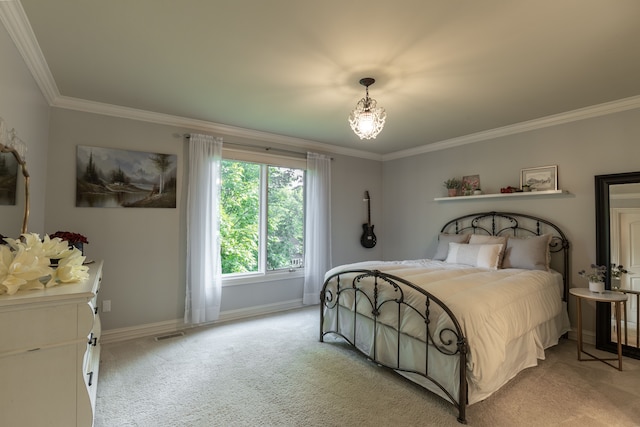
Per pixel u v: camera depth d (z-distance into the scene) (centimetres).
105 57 221
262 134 412
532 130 363
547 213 352
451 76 247
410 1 162
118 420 191
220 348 300
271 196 432
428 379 215
